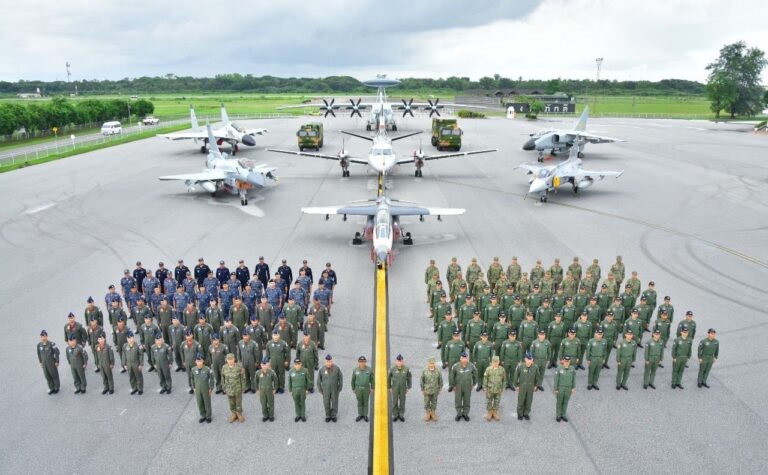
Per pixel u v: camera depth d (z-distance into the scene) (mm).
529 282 19531
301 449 12484
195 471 11727
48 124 81562
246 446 12617
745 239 28844
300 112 131625
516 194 39656
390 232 24234
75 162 53969
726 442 12711
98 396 14891
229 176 36281
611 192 40438
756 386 15180
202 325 16047
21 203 37000
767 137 77750
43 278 23500
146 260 25656
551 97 150125
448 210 27875
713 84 122750
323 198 38406
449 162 54688
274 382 13500
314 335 16234
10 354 17109
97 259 25906
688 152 61125
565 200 37906
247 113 128375
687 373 15953
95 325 16234
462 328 17719
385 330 18281
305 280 19391
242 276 21453
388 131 78812
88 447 12609
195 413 14062
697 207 35750
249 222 32250
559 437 12922
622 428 13258
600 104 182875
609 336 16078
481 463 11938
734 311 20031
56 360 14781
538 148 53156
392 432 13148
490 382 13266
